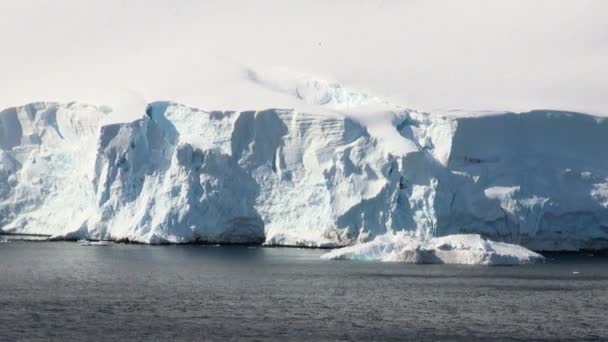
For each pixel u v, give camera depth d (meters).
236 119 183.62
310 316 107.94
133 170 184.25
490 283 134.88
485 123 183.00
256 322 104.25
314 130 181.00
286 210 181.00
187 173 180.00
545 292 127.00
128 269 147.00
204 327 101.31
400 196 175.88
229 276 139.25
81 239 187.62
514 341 97.75
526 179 182.12
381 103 193.62
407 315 109.50
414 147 175.88
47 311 109.25
